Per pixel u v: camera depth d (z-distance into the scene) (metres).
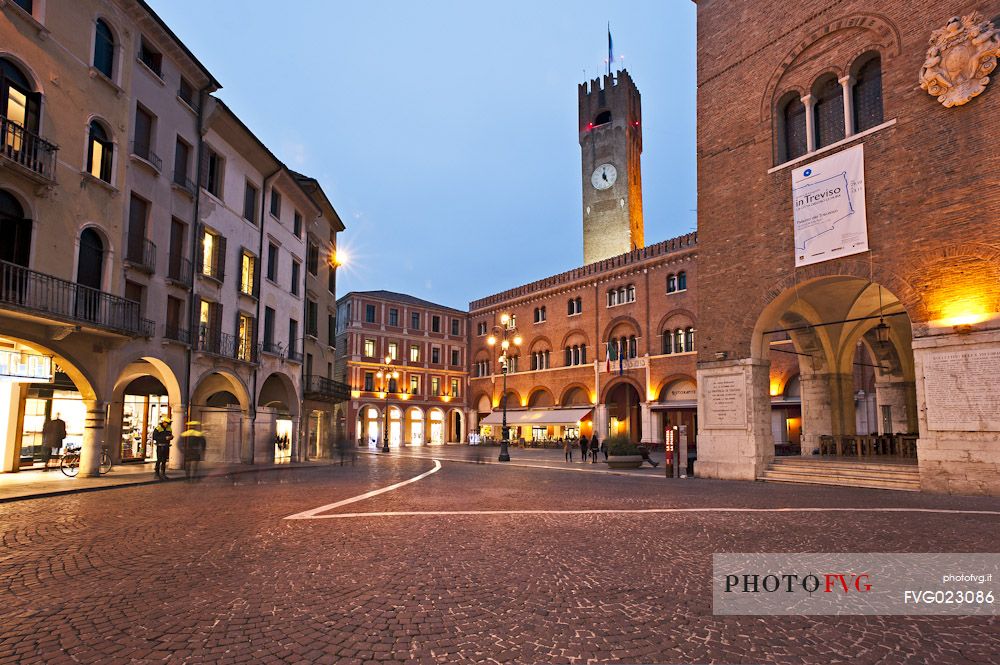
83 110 17.45
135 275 19.52
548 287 55.75
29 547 8.24
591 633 5.02
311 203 32.97
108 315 17.88
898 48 17.23
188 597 5.95
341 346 62.66
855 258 17.83
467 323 68.12
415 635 4.95
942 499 13.92
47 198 16.00
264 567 7.14
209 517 10.91
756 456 19.88
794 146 20.47
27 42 15.59
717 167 22.39
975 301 15.04
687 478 20.98
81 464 17.97
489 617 5.40
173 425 21.77
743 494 15.35
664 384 44.34
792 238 19.62
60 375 21.22
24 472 19.44
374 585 6.39
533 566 7.25
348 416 58.69
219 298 24.30
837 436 23.05
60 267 16.41
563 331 53.69
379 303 62.12
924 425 15.73
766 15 21.25
